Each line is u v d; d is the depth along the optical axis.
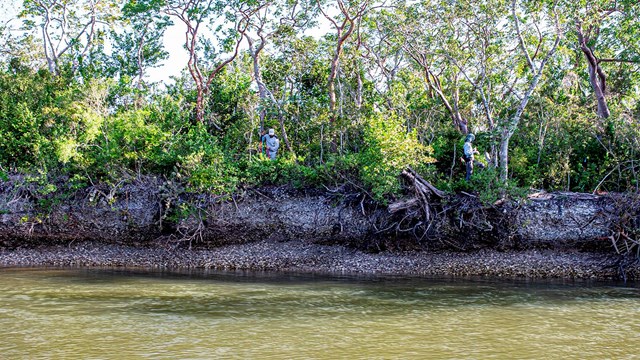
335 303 20.17
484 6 29.47
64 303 19.70
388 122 28.22
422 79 38.06
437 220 28.73
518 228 28.78
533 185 31.36
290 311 18.86
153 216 31.62
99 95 33.19
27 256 30.22
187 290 22.44
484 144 32.00
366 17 37.28
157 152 31.80
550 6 27.88
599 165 31.62
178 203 30.53
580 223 28.64
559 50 30.20
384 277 26.23
